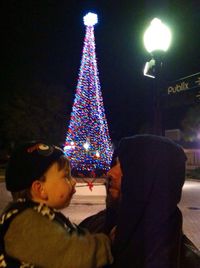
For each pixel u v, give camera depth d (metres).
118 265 1.52
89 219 1.99
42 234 1.47
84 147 27.80
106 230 1.73
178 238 1.54
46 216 1.52
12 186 1.61
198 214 13.19
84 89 29.02
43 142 1.69
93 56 29.34
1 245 1.50
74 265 1.46
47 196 1.60
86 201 14.62
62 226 1.53
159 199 1.53
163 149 1.56
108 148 28.11
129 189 1.56
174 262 1.50
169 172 1.55
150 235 1.51
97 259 1.50
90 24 29.06
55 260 1.46
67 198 1.64
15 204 1.57
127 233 1.53
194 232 10.16
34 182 1.59
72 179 1.69
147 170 1.54
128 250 1.52
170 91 3.98
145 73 4.63
